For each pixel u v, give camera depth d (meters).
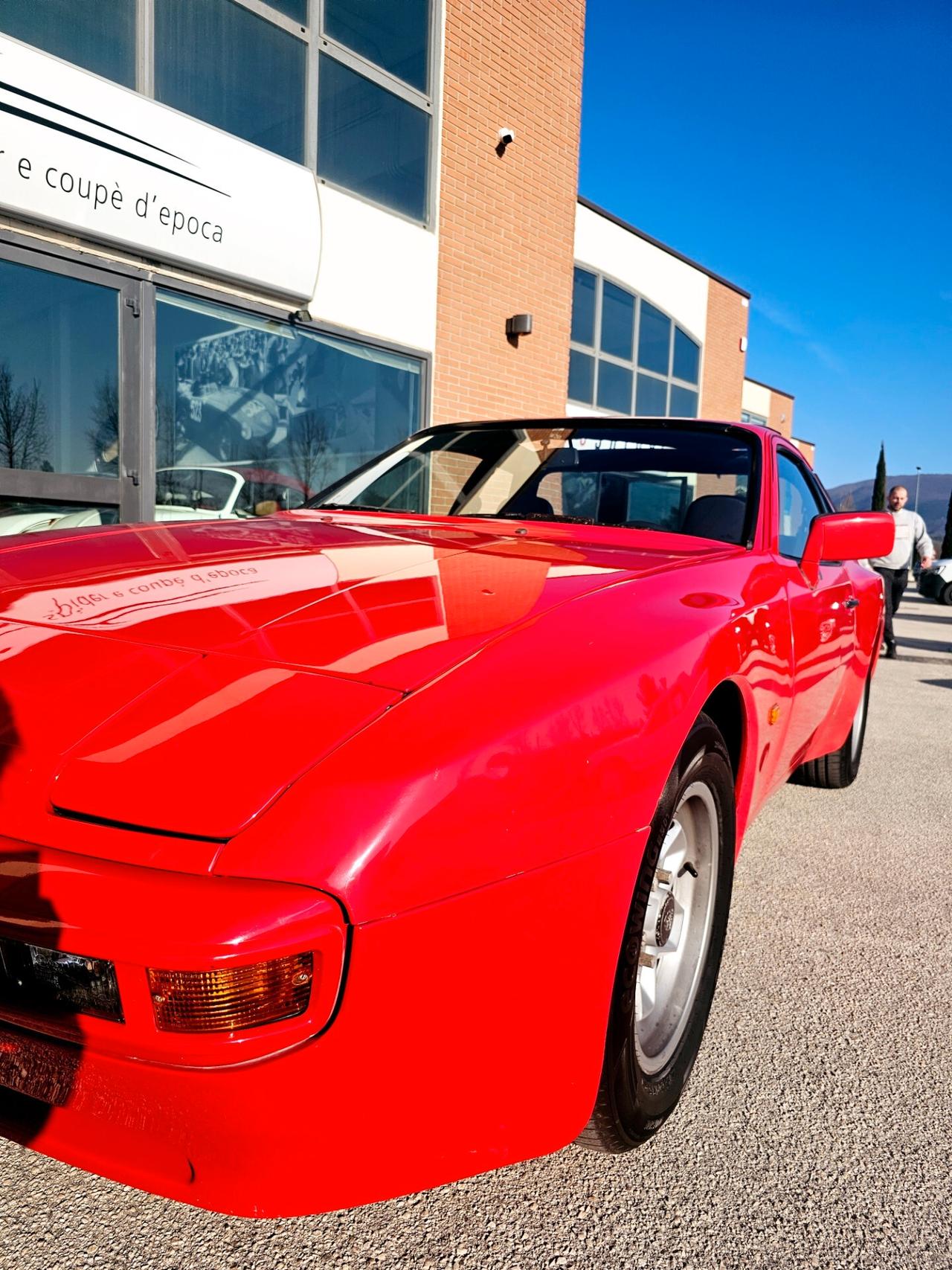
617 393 12.28
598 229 11.52
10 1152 1.47
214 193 5.42
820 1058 1.87
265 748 1.02
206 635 1.27
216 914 0.91
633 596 1.58
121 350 5.14
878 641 3.85
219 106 5.63
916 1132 1.63
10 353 4.68
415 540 1.97
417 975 1.00
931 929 2.55
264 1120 0.95
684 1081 1.61
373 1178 1.02
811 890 2.81
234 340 5.86
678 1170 1.50
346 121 6.51
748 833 3.36
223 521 2.19
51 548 1.75
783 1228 1.37
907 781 4.24
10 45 4.38
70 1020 0.97
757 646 1.85
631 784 1.25
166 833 0.95
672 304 13.21
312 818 0.96
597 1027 1.23
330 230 6.43
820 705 2.82
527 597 1.49
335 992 0.95
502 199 7.98
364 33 6.57
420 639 1.26
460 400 7.76
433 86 7.18
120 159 4.90
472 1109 1.09
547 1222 1.36
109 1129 0.99
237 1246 1.28
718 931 1.76
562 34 8.52
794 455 2.99
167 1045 0.93
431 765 1.03
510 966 1.09
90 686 1.15
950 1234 1.38
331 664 1.18
